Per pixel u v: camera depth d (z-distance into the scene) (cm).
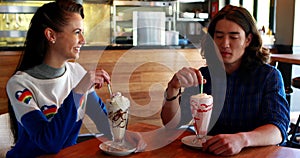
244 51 161
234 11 156
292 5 489
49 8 147
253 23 158
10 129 160
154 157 119
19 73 149
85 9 497
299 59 333
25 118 134
